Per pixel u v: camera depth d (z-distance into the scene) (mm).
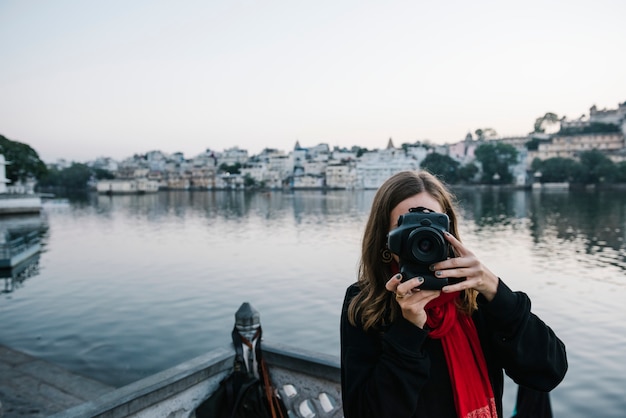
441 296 1361
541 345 1309
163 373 2736
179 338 13914
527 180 127188
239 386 2844
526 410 1805
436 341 1378
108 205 97688
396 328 1304
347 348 1476
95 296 18906
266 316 16156
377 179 149125
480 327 1477
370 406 1287
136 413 2475
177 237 41656
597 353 12352
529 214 61250
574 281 22156
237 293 19453
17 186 88188
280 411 2904
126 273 23891
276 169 176125
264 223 54844
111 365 11820
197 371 2773
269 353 3070
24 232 46250
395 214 1492
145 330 14578
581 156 117750
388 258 1495
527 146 137875
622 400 9711
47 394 7750
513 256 30031
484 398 1344
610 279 22438
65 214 71812
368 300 1452
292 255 29938
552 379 1331
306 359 2895
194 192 175375
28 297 18750
